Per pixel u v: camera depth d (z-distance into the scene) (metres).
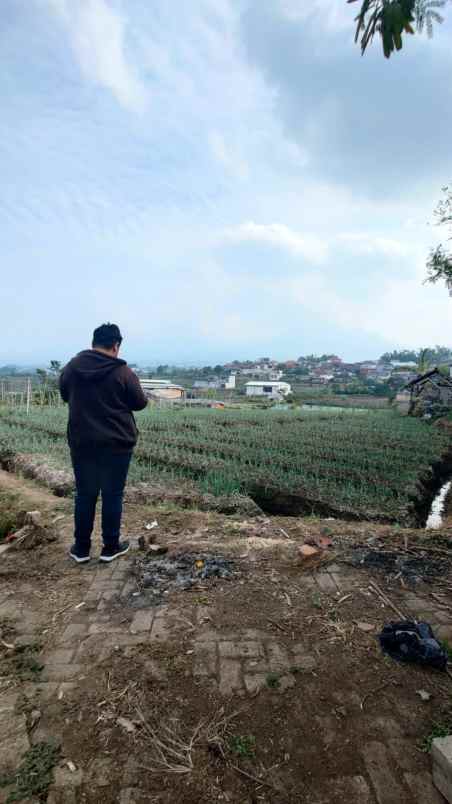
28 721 1.99
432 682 2.24
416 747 1.84
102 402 3.41
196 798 1.63
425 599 3.06
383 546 3.95
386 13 2.03
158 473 8.39
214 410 28.69
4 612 2.94
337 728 1.94
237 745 1.85
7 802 1.60
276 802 1.61
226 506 6.36
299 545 3.96
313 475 10.28
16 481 7.38
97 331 3.60
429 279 20.44
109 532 3.63
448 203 19.14
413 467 11.74
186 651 2.47
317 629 2.68
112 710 2.05
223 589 3.18
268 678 2.24
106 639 2.60
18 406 22.73
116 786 1.67
